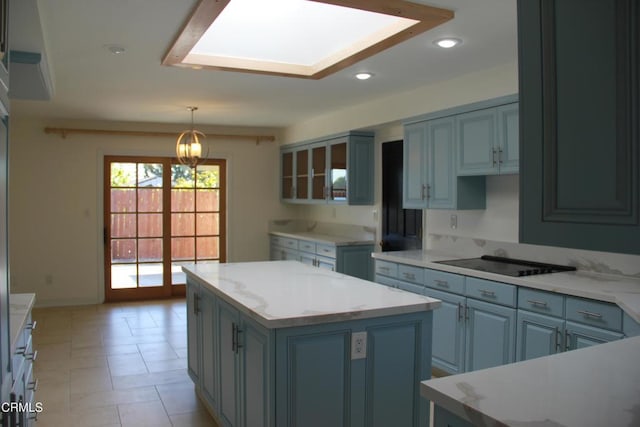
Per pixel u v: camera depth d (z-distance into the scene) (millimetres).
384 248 5523
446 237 4605
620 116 1020
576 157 1105
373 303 2348
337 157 5816
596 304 2672
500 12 2654
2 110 1498
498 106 3627
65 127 6289
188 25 2770
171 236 6855
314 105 5336
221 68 3686
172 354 4477
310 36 3188
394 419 2340
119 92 4695
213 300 2932
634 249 1000
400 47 3246
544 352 2963
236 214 7176
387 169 5449
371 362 2273
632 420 1134
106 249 6555
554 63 1147
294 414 2115
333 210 6590
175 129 6793
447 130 4105
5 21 1554
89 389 3658
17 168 6129
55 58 3533
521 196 1224
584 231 1090
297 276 3186
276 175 7395
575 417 1146
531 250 3793
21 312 2281
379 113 5035
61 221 6328
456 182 4023
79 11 2648
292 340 2104
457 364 3613
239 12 2785
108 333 5113
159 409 3320
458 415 1249
